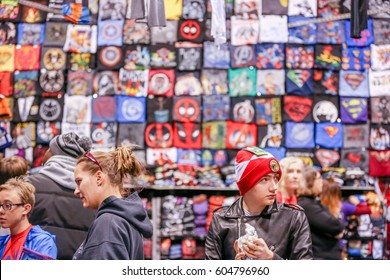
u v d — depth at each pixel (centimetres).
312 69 807
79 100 799
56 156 440
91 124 798
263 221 363
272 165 357
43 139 792
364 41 808
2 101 782
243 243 345
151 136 796
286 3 797
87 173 335
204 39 803
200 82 803
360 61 810
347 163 802
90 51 803
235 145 796
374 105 807
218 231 366
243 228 363
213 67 802
